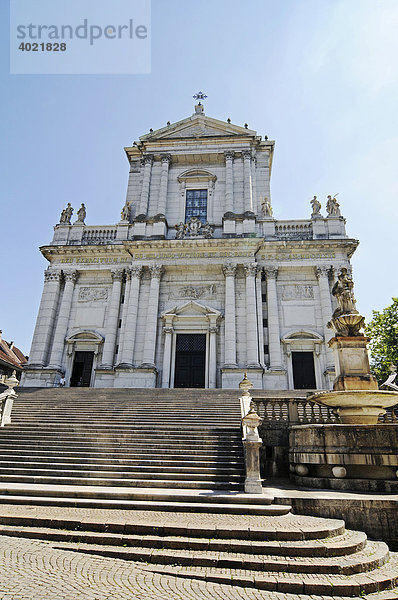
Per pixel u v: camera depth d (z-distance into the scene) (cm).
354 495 881
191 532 691
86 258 2722
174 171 2988
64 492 909
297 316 2462
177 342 2495
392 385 1705
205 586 545
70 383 2470
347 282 1380
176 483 978
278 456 1252
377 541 769
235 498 864
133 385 2305
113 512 802
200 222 2692
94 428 1337
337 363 1295
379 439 977
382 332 3038
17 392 1928
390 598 554
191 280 2592
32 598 470
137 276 2559
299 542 669
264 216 2714
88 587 512
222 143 2973
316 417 1308
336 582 569
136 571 577
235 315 2431
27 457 1135
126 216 2850
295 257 2542
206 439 1220
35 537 693
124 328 2489
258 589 553
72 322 2605
